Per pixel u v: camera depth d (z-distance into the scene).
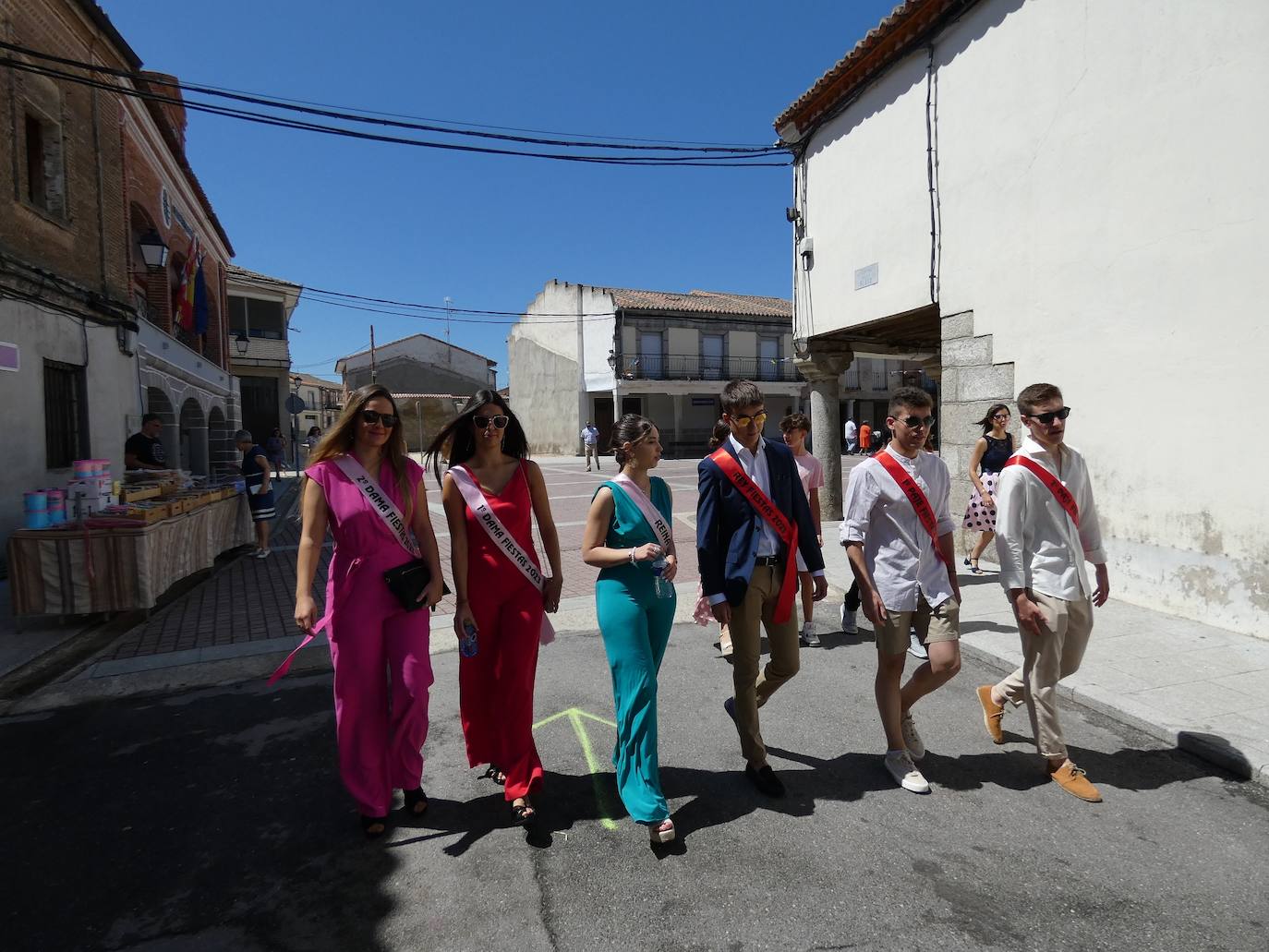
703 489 3.00
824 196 9.47
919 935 2.23
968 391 7.24
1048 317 6.35
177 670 4.76
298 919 2.35
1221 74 4.95
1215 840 2.76
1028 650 3.19
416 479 2.96
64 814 3.01
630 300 33.09
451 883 2.53
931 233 7.63
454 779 3.31
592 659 4.97
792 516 3.06
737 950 2.18
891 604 3.09
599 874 2.57
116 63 10.95
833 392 10.50
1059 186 6.18
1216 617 5.17
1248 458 4.93
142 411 12.12
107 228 10.77
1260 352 4.82
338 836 2.84
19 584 5.53
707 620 3.09
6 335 8.06
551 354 36.75
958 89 7.21
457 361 46.97
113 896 2.47
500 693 2.96
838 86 8.84
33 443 8.57
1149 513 5.59
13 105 8.38
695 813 2.97
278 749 3.62
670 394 34.62
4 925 2.32
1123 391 5.75
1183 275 5.26
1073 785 3.09
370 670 2.79
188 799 3.13
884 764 3.40
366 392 2.81
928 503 3.06
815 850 2.69
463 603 2.96
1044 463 3.11
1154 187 5.44
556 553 3.14
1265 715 3.73
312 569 2.74
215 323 19.84
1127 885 2.48
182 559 6.70
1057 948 2.17
